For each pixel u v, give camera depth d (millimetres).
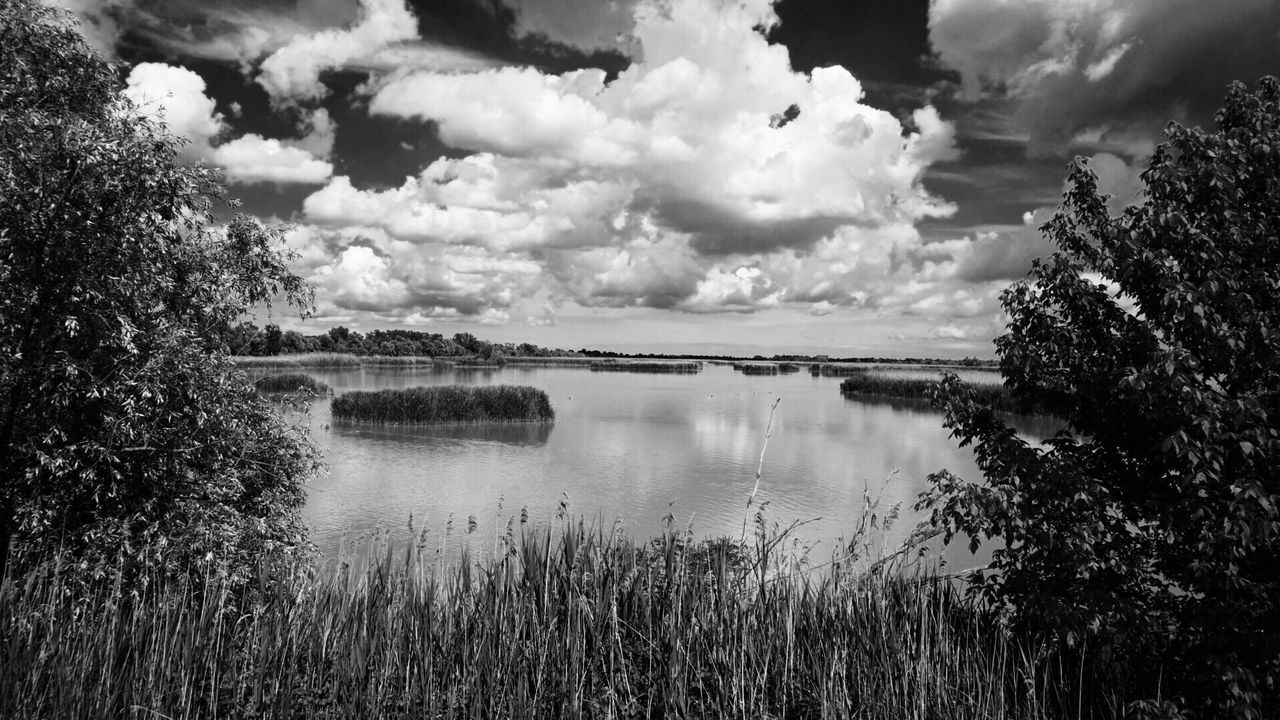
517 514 16562
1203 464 5305
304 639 6188
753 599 6863
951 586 7023
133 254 7496
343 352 137250
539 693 5695
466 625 6246
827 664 6055
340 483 20578
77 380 7145
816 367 164125
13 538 7277
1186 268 5867
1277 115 6008
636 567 6828
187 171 7930
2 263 6621
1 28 7980
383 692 5723
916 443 30234
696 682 6086
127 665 6121
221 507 8516
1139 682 6066
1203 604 5516
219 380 8711
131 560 7301
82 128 7004
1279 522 4902
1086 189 6410
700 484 20875
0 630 6012
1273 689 5250
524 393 37594
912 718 5840
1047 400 6684
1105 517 6012
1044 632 6039
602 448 28078
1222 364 5699
